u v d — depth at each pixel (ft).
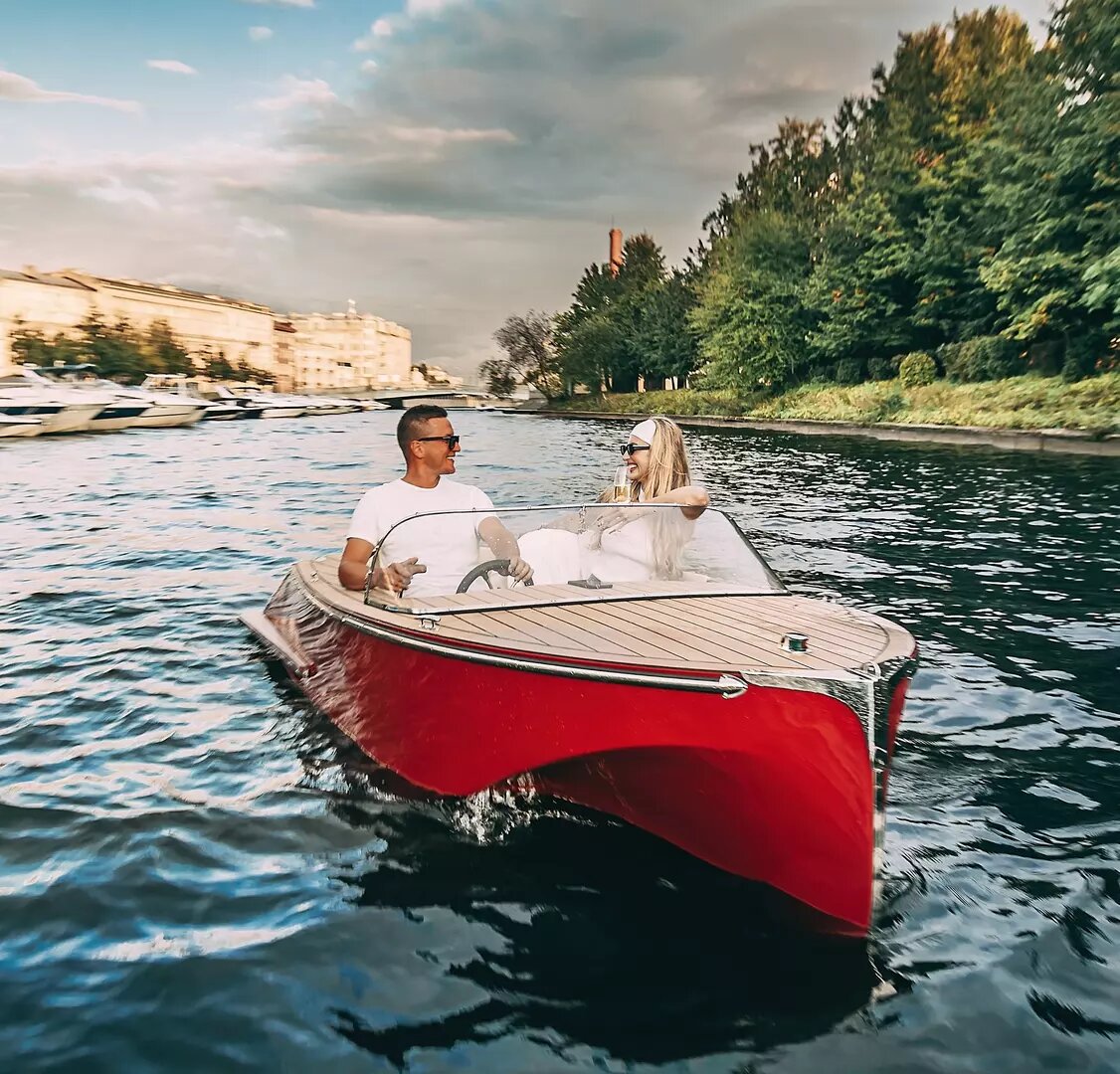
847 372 123.44
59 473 51.60
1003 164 91.61
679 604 11.39
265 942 8.39
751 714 8.70
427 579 12.17
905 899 9.09
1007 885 9.32
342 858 9.87
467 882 9.43
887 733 8.80
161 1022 7.35
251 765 12.09
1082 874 9.50
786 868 9.11
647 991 7.75
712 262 166.71
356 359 544.21
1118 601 20.83
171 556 26.32
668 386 213.46
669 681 8.84
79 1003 7.55
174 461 60.90
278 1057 7.00
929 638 17.89
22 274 329.52
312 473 52.16
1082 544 27.91
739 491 42.04
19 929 8.56
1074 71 86.43
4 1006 7.52
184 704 14.28
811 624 10.38
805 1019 7.39
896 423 89.81
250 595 21.36
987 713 13.97
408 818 10.71
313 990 7.75
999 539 28.89
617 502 12.59
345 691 12.67
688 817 9.71
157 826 10.45
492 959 8.19
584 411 202.59
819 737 8.57
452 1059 6.98
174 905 8.98
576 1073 6.84
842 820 8.63
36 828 10.40
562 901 9.09
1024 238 88.58
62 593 21.57
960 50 117.39
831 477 47.98
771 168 152.15
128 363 269.44
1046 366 91.15
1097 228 83.92
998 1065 6.88
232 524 32.30
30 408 89.30
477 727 10.25
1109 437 64.49
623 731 9.19
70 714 13.89
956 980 7.85
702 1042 7.14
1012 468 51.16
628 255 234.17
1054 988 7.72
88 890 9.18
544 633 10.11
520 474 51.80
